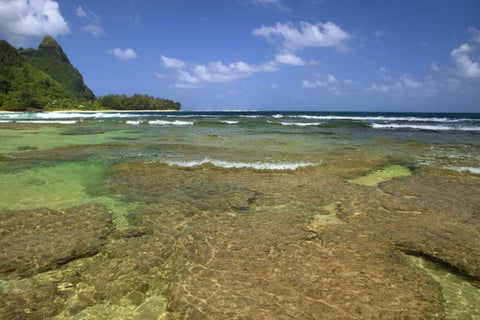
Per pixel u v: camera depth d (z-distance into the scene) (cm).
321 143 1678
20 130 2414
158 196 736
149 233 541
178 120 4031
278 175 944
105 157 1203
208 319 345
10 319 350
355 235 536
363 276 418
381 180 898
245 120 4106
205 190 785
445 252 480
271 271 427
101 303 379
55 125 2981
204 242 508
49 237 525
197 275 422
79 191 776
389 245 502
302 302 367
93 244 502
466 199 722
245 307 360
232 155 1270
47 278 419
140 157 1207
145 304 377
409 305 365
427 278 417
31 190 782
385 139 1897
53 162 1106
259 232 545
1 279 415
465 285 407
